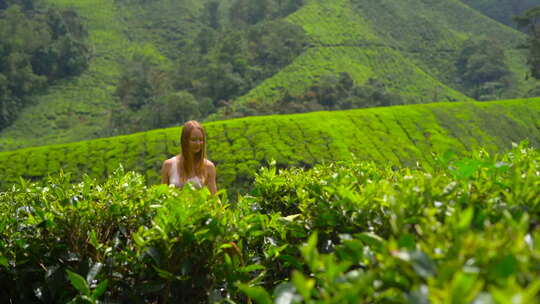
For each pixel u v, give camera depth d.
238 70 114.94
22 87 110.81
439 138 38.91
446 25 159.75
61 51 122.19
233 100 106.69
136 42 144.25
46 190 3.18
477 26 161.50
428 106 44.34
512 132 42.88
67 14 134.88
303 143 34.50
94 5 156.50
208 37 129.50
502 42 152.38
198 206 2.31
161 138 34.50
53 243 2.60
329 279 1.40
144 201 2.75
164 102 91.50
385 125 39.69
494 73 127.75
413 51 141.75
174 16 157.62
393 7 159.50
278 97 103.50
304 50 125.31
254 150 33.28
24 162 32.12
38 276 2.69
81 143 34.59
